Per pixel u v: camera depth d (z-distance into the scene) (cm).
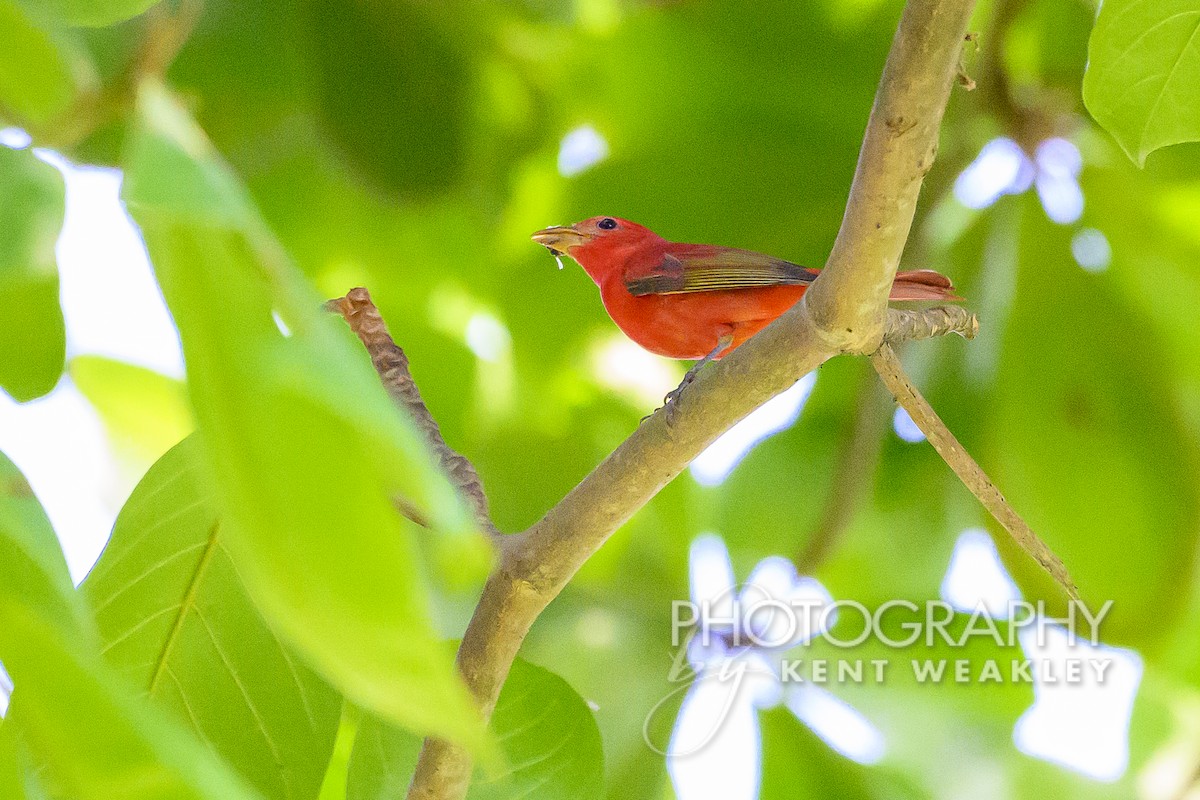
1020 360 980
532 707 579
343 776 661
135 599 471
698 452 542
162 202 156
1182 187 926
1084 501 980
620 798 1026
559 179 1055
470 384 1097
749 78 971
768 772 1025
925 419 530
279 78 932
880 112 436
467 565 163
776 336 516
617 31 972
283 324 164
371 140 940
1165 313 971
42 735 188
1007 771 1142
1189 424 973
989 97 913
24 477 230
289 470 164
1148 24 541
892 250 477
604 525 546
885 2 950
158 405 1035
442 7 934
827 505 1041
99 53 658
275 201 1028
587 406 1132
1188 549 967
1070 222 958
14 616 189
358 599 166
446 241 1084
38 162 308
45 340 473
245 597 480
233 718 488
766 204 971
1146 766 1196
